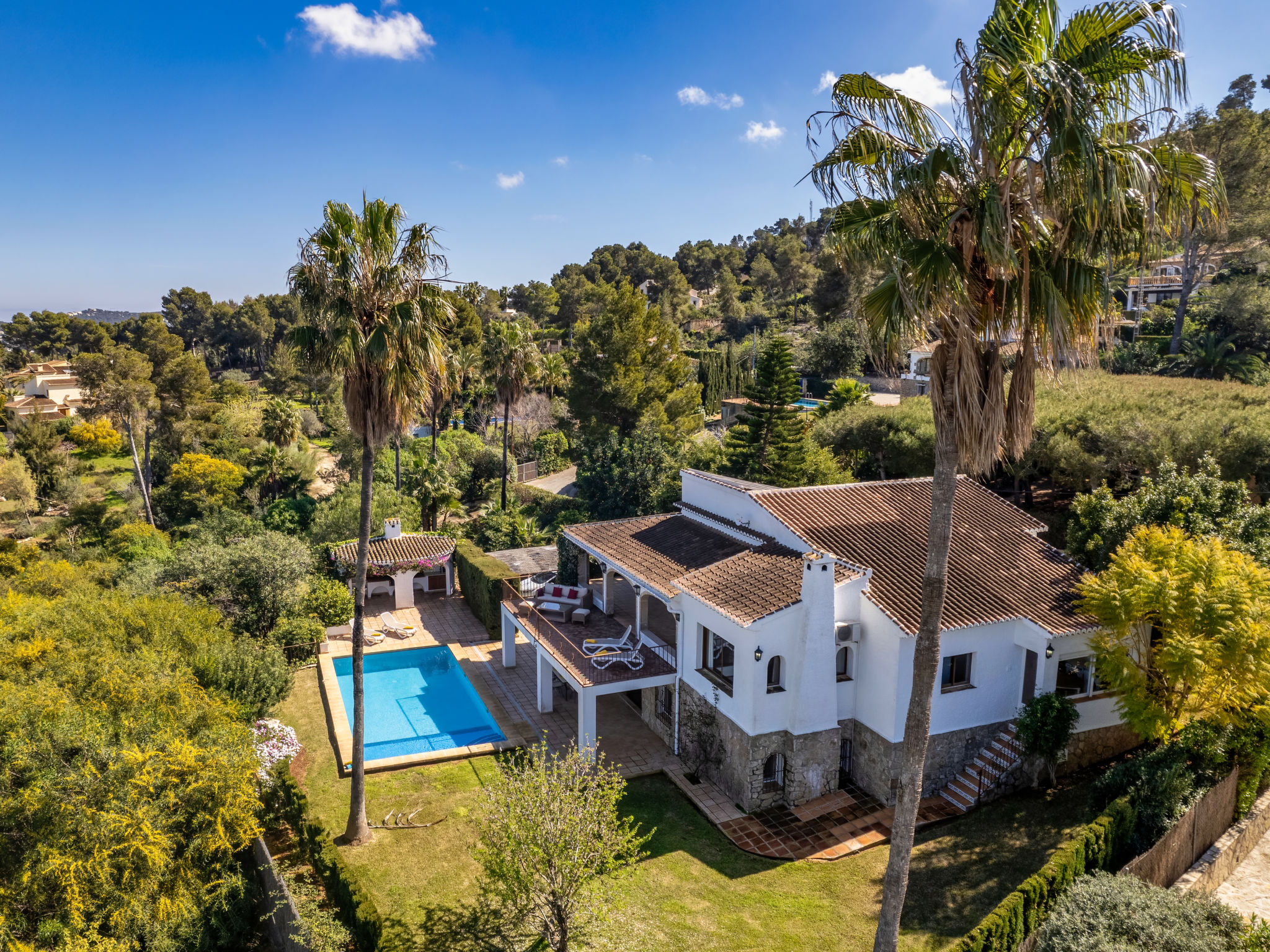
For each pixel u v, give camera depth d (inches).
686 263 7012.8
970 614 746.2
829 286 3316.9
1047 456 1299.2
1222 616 636.7
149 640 839.7
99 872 531.8
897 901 461.7
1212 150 1911.9
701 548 936.3
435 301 661.9
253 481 2486.5
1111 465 1206.3
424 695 1054.4
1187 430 1133.7
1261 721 644.7
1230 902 598.2
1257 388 1382.9
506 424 2043.6
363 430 671.8
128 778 580.1
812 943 570.9
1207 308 2156.7
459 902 629.9
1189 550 686.5
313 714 991.6
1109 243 393.4
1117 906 486.3
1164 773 621.0
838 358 3221.0
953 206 408.8
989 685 772.0
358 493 1945.1
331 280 629.9
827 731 763.4
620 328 2363.4
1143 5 358.3
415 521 1910.7
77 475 2647.6
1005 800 742.5
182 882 577.3
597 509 1927.9
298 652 1163.3
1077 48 385.7
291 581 1235.9
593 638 963.3
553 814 556.7
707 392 3235.7
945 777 765.9
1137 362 1968.5
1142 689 677.3
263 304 5940.0
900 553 840.3
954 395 419.2
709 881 649.0
